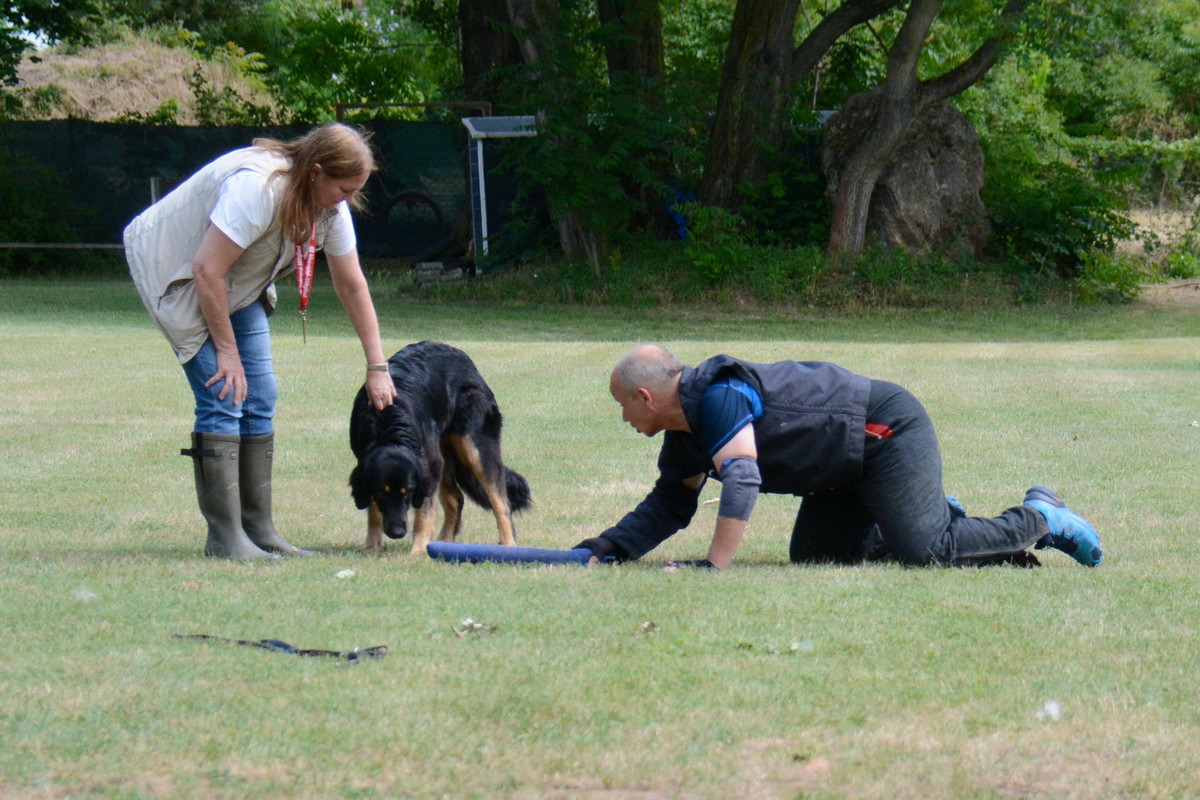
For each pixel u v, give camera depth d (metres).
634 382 5.73
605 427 11.88
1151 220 35.88
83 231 32.94
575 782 3.19
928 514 5.92
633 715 3.65
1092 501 8.59
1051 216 28.27
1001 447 10.81
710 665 4.12
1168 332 23.66
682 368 5.84
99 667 4.01
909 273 26.62
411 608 4.84
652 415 5.80
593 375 15.20
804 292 26.33
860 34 35.50
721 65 32.88
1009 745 3.46
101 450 10.27
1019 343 20.55
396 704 3.70
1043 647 4.38
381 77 47.62
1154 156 40.09
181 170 33.78
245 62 51.38
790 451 5.83
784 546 7.21
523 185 27.73
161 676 3.92
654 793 3.13
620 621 4.65
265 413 6.47
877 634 4.51
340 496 8.88
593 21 29.02
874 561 6.25
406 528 6.68
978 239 28.30
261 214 5.87
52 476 9.26
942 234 28.23
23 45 35.34
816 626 4.61
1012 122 37.16
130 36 51.78
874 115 27.69
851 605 4.94
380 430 6.73
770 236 28.34
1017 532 6.09
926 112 27.89
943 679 4.01
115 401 12.66
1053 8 25.61
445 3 40.03
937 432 11.56
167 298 6.03
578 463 10.18
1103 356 17.59
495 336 21.20
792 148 29.52
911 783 3.19
